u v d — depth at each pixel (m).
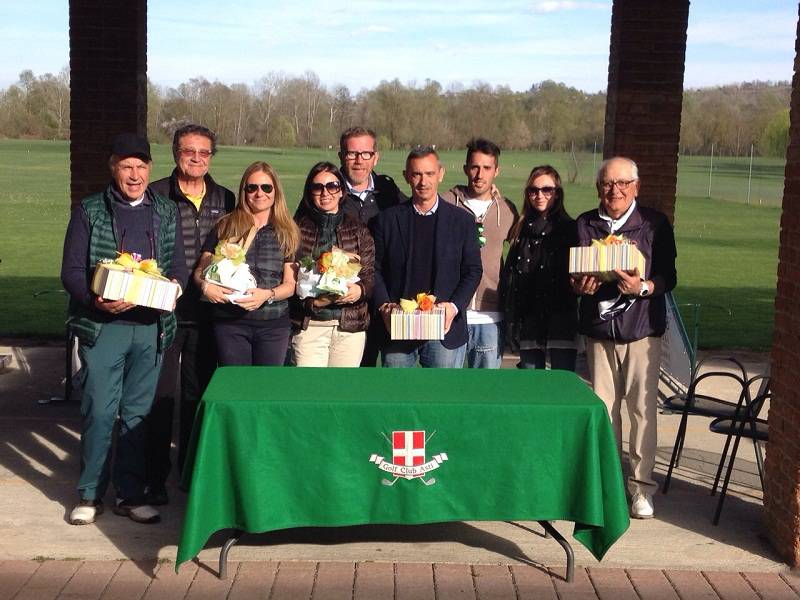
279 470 4.53
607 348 5.64
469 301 5.93
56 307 13.79
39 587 4.57
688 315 14.62
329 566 4.84
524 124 75.06
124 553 4.95
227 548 4.67
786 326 5.06
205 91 80.81
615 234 5.51
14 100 82.00
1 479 6.01
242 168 55.22
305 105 82.44
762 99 69.31
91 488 5.35
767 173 60.31
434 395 4.68
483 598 4.55
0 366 8.96
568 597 4.59
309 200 5.86
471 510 4.60
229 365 5.52
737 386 9.11
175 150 5.74
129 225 5.23
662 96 9.26
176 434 7.04
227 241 5.52
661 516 5.63
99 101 9.03
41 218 29.39
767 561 5.02
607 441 4.58
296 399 4.53
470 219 5.98
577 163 55.72
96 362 5.21
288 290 5.62
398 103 74.88
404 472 4.55
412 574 4.77
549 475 4.59
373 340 6.15
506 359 9.89
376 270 6.02
